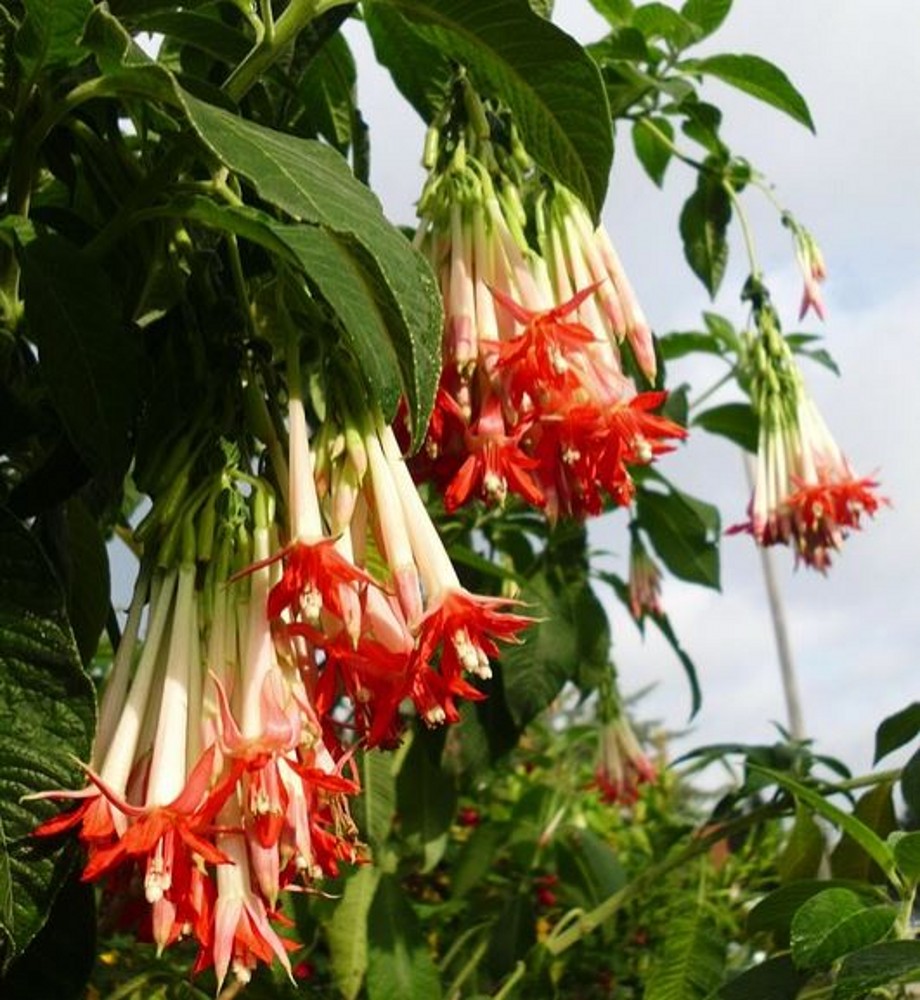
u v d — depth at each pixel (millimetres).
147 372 1681
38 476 1729
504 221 1862
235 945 1260
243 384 1614
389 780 3010
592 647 3520
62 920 1615
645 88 2857
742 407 3848
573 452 1744
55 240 1666
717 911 4133
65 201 2430
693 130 3113
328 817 1453
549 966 3275
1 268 1850
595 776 4906
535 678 3023
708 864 4613
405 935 3031
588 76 1739
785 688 9219
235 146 1338
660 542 3729
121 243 1970
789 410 3291
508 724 3064
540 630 3076
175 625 1373
